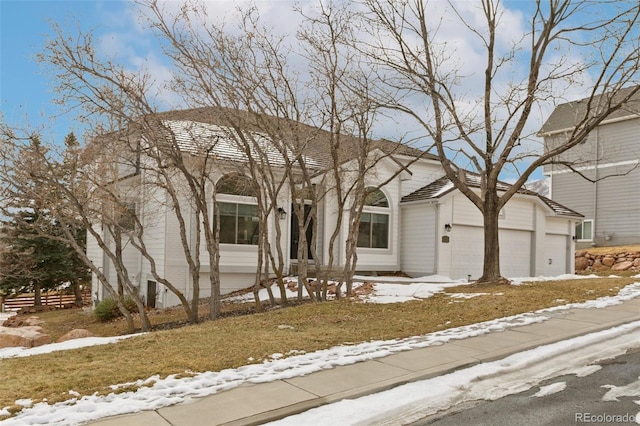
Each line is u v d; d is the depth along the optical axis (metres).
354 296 12.90
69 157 11.16
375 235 19.05
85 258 11.74
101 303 16.41
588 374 6.00
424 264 18.55
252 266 16.48
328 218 18.09
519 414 4.77
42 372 6.19
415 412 4.87
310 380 5.66
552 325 8.52
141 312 11.64
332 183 16.66
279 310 11.16
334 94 11.71
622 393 5.28
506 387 5.61
